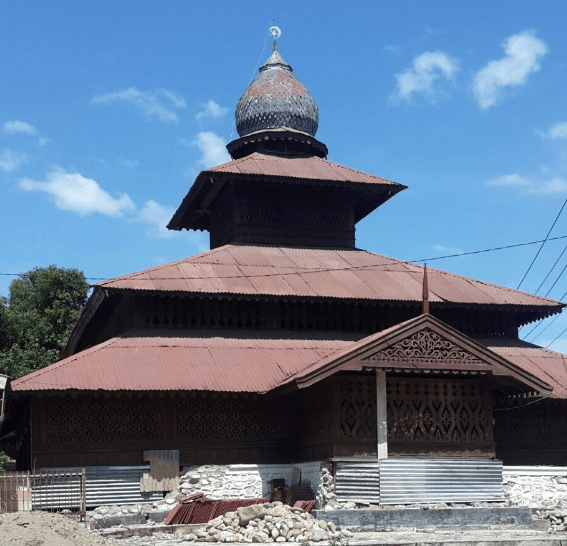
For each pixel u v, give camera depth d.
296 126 42.88
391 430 29.08
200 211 43.09
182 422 31.27
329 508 27.86
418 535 25.81
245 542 23.67
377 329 36.12
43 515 22.98
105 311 37.59
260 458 31.78
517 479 32.25
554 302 37.47
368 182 39.62
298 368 32.03
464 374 29.33
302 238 39.66
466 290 37.56
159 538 25.06
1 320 56.66
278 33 45.25
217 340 33.47
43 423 29.77
